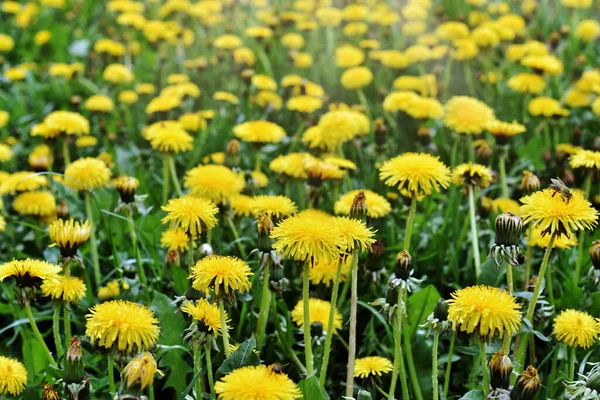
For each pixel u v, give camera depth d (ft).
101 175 4.11
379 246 3.86
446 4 7.94
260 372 3.09
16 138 6.07
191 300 3.47
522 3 8.13
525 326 3.36
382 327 3.96
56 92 6.64
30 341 3.69
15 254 4.35
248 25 7.88
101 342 3.26
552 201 3.37
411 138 5.17
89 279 3.95
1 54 8.09
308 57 6.38
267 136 4.42
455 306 3.28
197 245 4.01
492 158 4.59
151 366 3.12
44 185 4.58
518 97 5.79
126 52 7.29
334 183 4.29
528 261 3.85
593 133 5.50
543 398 3.62
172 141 4.25
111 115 6.13
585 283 4.00
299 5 7.27
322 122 4.42
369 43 6.56
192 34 7.55
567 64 6.86
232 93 6.34
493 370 3.22
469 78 6.19
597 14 8.05
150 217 4.19
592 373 3.30
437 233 4.16
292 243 3.28
